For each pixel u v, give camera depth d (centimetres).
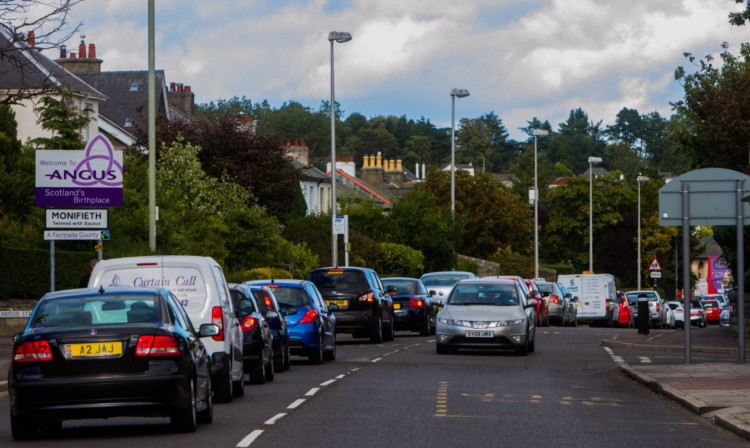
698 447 2120
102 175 4450
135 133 10019
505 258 14625
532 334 5119
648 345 5438
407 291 6681
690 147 6269
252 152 9419
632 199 18725
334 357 4588
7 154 6988
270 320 3816
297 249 8750
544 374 3872
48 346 2094
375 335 5778
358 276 5725
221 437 2170
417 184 14650
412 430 2294
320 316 4297
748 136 5788
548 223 19438
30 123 8931
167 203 7056
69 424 2480
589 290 10475
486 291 5116
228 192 8462
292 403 2844
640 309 6562
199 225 7212
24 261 5562
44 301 2239
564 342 6169
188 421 2208
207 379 2411
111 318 2181
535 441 2153
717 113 5872
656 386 3281
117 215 6347
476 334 4803
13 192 6531
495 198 14325
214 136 9456
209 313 2791
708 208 4097
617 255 18362
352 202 11062
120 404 2095
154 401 2114
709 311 13362
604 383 3556
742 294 4044
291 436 2186
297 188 10100
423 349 5347
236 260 8094
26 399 2080
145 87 12069
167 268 2812
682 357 4888
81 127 7000
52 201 4428
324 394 3088
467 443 2103
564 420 2520
